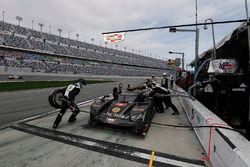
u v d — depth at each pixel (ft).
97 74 149.07
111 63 183.11
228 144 5.94
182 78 39.27
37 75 94.07
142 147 9.13
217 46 15.06
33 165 7.16
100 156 8.04
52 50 132.05
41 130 11.48
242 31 10.71
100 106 12.39
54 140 9.82
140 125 10.51
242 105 13.37
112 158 7.87
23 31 127.65
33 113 16.14
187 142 9.89
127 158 7.89
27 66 102.42
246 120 13.16
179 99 27.71
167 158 7.98
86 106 20.30
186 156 8.22
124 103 12.89
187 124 13.56
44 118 14.52
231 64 14.34
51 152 8.34
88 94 31.27
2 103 20.63
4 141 9.57
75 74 123.95
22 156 7.89
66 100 12.33
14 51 104.37
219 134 6.82
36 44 124.57
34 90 34.12
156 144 9.55
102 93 32.81
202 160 7.89
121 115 11.18
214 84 15.49
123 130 10.71
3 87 36.68
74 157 7.89
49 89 36.58
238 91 13.57
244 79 14.29
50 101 12.79
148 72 220.84
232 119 13.47
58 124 12.10
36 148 8.75
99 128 12.05
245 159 4.76
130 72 192.44
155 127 12.75
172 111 18.72
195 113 11.96
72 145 9.18
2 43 99.55
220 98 14.96
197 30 22.84
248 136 7.43
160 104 17.70
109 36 19.26
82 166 7.14
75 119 13.91
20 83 48.03
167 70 266.57
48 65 117.19
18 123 12.93
